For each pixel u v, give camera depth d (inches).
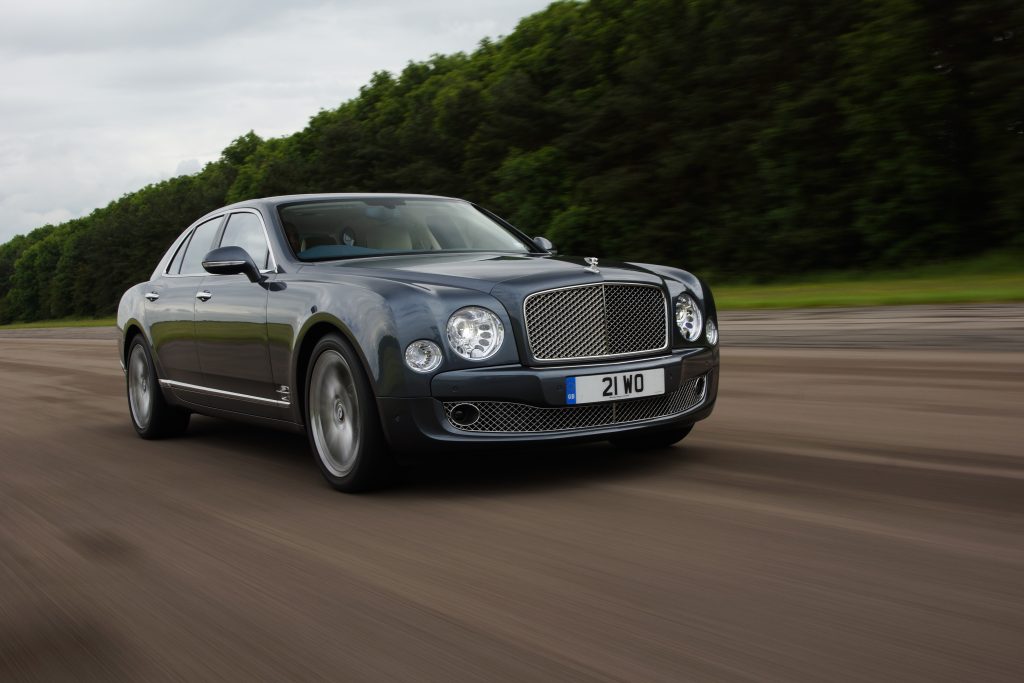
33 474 214.7
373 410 167.2
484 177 2282.2
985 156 1304.1
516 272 173.8
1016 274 1002.7
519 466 190.1
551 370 166.4
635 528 139.4
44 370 567.8
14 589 128.0
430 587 117.1
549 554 128.5
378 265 189.2
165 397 253.8
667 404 179.6
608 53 2158.0
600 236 1900.8
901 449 189.6
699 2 1833.2
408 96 3255.4
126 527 158.9
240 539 146.2
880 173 1409.9
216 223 242.8
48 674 97.7
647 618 102.3
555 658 93.0
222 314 213.2
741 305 733.3
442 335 163.2
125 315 271.0
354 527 149.3
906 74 1353.3
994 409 231.3
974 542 125.0
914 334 417.4
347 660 95.7
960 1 1295.5
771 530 134.8
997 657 88.2
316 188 2691.9
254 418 212.5
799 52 1646.2
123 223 4271.7
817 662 88.8
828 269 1535.4
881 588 108.2
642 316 177.5
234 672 94.8
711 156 1702.8
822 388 281.6
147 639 105.7
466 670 91.4
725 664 89.4
